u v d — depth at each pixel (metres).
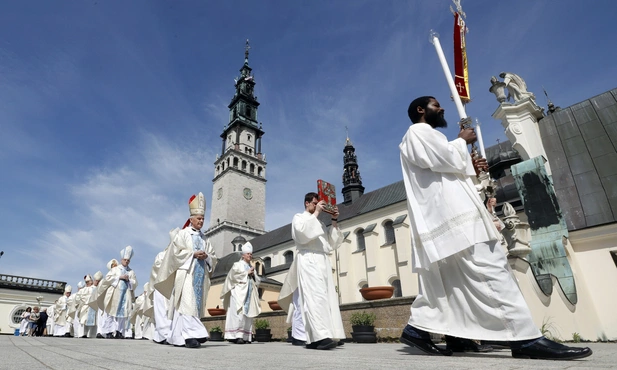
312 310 4.64
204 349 4.68
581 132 9.36
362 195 46.91
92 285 15.40
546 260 7.45
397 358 2.77
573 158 9.02
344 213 43.47
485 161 3.83
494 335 2.62
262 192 68.12
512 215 6.04
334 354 3.41
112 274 12.34
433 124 3.58
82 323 13.87
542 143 9.78
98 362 2.56
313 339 4.52
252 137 74.81
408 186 3.30
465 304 2.79
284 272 43.12
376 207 37.91
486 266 2.67
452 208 2.85
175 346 5.51
